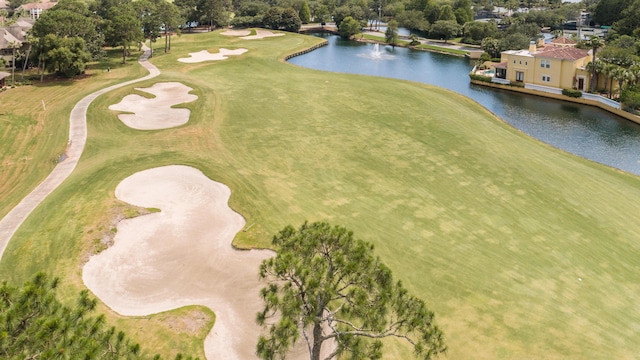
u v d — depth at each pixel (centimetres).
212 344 2312
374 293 1611
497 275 2881
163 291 2733
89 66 8881
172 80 7556
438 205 3756
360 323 2253
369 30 16100
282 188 4022
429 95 7088
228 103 6494
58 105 6341
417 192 3975
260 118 5894
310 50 12019
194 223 3444
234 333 2397
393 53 12244
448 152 4838
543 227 3438
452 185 4109
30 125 5553
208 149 4881
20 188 4025
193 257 3053
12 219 3444
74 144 5003
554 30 14900
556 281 2838
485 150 4897
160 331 2358
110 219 3400
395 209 3688
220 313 2550
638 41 8919
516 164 4559
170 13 10438
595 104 7344
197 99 6612
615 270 2955
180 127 5578
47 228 3275
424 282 2798
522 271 2925
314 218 3534
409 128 5550
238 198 3812
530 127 6225
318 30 16000
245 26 15412
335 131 5431
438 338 1641
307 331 2288
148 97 6756
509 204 3781
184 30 14662
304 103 6512
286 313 1554
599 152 5319
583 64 7925
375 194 3938
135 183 4034
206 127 5572
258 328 2433
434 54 12169
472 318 2514
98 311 2483
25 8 15750
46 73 8175
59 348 1204
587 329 2455
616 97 7331
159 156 4644
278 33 13950
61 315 1359
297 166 4488
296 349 2216
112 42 9081
